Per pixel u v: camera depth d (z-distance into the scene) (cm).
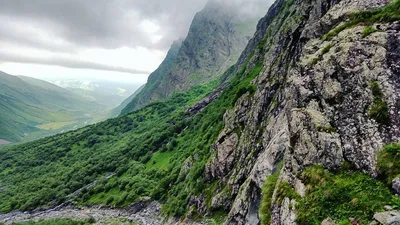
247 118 6562
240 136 6456
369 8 2612
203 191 6631
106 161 15825
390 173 1739
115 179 13138
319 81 2508
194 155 9231
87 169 15475
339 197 1845
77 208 11681
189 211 6656
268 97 5644
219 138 7306
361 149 1961
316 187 2009
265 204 2566
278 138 3519
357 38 2388
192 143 11588
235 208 3947
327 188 1939
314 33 3155
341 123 2172
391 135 1861
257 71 9388
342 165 2016
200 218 6009
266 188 2747
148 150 15125
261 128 5309
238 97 8419
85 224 8844
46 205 12675
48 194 13262
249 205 3522
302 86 2644
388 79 2022
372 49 2216
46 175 17625
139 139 18162
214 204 5734
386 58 2098
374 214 1606
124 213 9562
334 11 3042
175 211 7219
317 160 2167
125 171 13738
